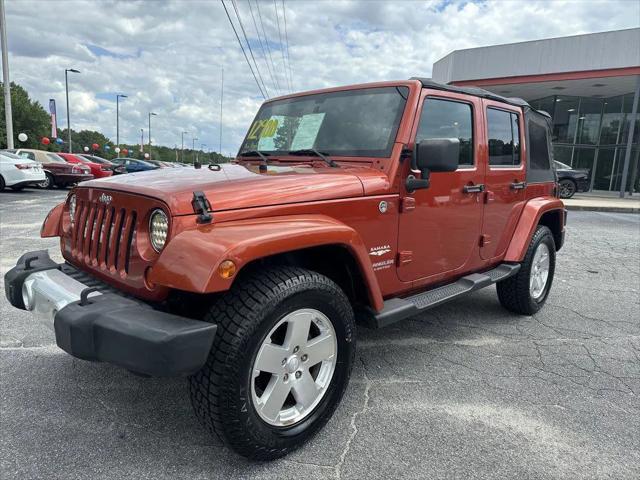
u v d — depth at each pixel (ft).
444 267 11.22
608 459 7.89
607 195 73.92
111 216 7.95
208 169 9.76
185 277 6.29
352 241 8.10
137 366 6.21
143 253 7.14
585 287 19.01
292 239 7.14
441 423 8.81
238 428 6.89
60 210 9.94
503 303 14.97
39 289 8.00
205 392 6.75
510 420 8.98
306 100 11.55
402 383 10.35
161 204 6.90
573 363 11.63
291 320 7.45
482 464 7.66
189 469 7.35
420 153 8.99
